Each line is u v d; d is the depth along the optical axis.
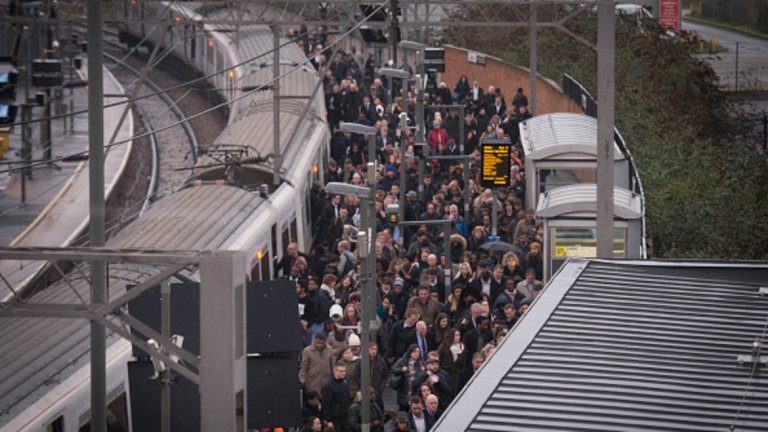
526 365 39.22
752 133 129.12
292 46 135.50
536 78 130.12
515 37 150.38
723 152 110.25
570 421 34.59
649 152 105.12
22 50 134.88
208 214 74.88
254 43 138.50
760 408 35.44
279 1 88.12
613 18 68.81
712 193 95.62
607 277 49.16
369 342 58.00
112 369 52.25
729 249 90.38
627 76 128.38
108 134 135.00
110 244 69.38
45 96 126.88
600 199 69.00
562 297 46.28
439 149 101.81
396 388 57.22
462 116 99.19
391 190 84.38
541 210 71.88
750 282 48.59
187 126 143.62
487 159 78.81
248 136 96.38
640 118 114.81
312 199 91.94
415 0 89.94
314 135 101.56
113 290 57.47
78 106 147.50
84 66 167.25
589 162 85.50
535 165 85.94
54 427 48.94
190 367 50.78
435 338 61.59
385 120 109.00
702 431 33.69
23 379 49.75
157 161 131.62
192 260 36.47
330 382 54.16
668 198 94.62
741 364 39.16
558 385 37.44
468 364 58.75
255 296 53.38
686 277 49.19
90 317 37.16
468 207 85.06
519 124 98.56
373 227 62.22
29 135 121.69
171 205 77.38
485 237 78.25
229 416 36.38
